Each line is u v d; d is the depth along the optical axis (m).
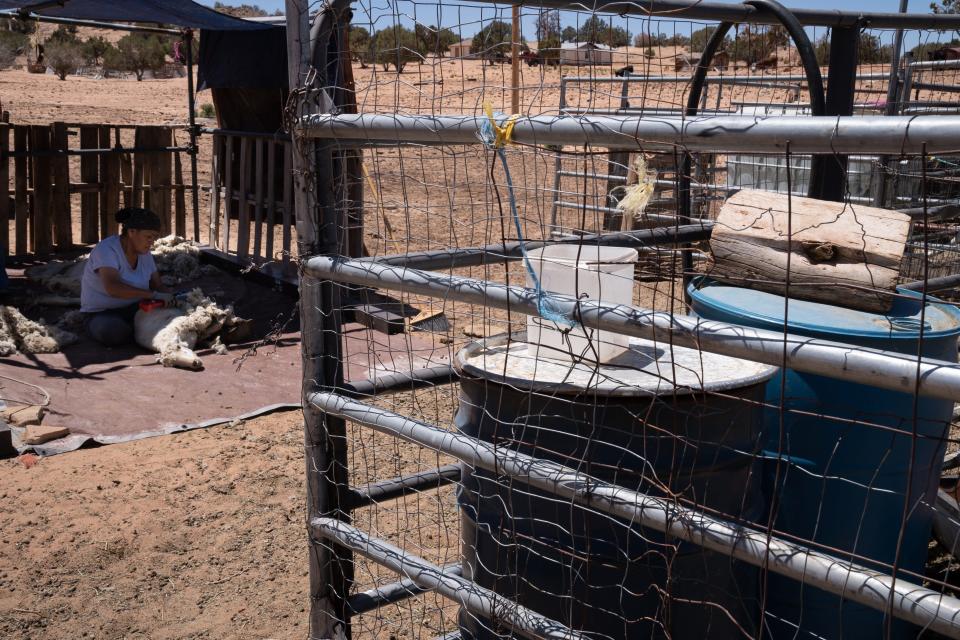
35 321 7.60
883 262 2.33
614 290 2.12
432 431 2.19
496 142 1.94
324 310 2.53
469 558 2.38
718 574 2.12
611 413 1.97
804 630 2.44
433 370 2.70
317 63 2.40
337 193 2.57
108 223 10.58
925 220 1.35
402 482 2.80
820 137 1.47
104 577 3.87
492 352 2.39
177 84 47.53
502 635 2.27
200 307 7.11
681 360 2.23
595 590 2.07
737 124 1.56
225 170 9.81
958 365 1.37
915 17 3.78
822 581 1.56
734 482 2.08
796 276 2.44
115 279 7.04
